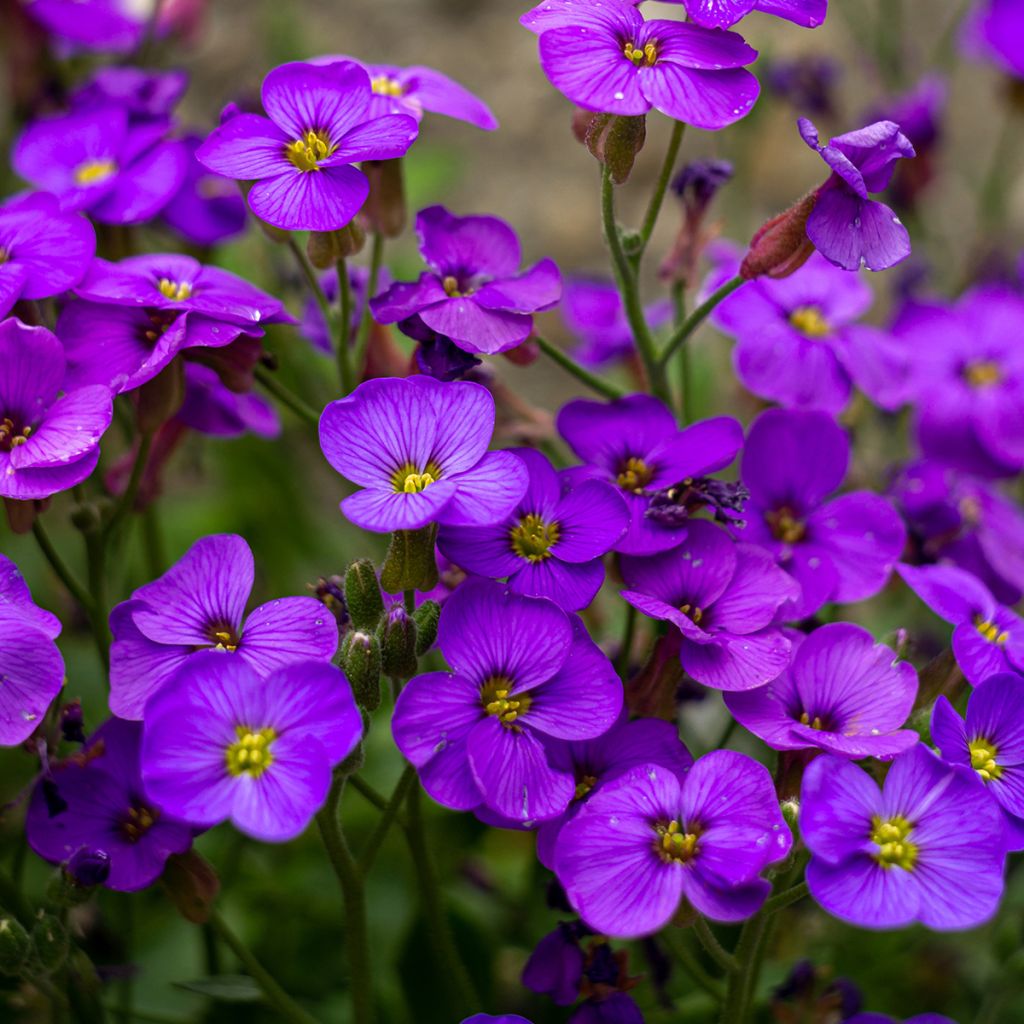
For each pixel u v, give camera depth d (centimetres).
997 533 30
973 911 24
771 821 24
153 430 27
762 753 31
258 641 25
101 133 30
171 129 30
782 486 27
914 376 32
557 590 25
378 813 32
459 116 28
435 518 25
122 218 29
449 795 25
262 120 27
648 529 26
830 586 27
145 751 24
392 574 25
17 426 26
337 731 24
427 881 28
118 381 26
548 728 25
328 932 31
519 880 33
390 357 29
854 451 33
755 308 30
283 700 24
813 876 24
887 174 26
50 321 29
